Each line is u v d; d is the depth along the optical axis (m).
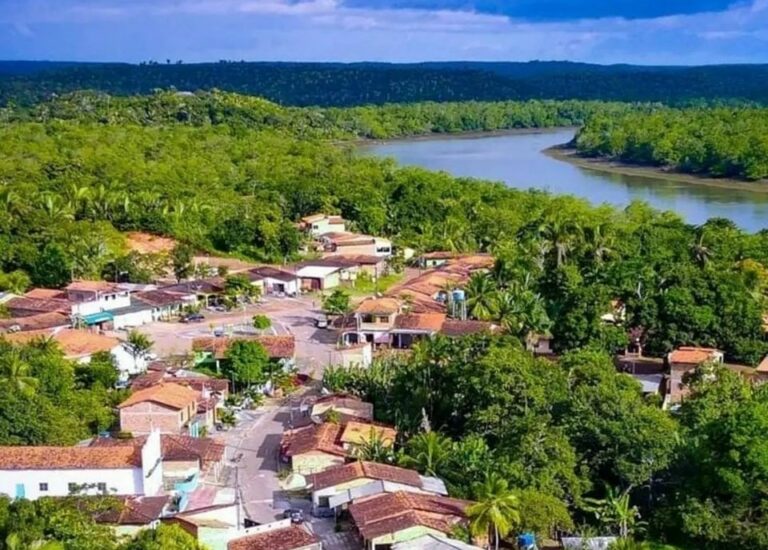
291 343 131.38
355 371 118.38
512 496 78.19
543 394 97.25
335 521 85.25
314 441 97.06
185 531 76.50
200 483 93.81
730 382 106.00
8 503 76.25
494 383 97.88
